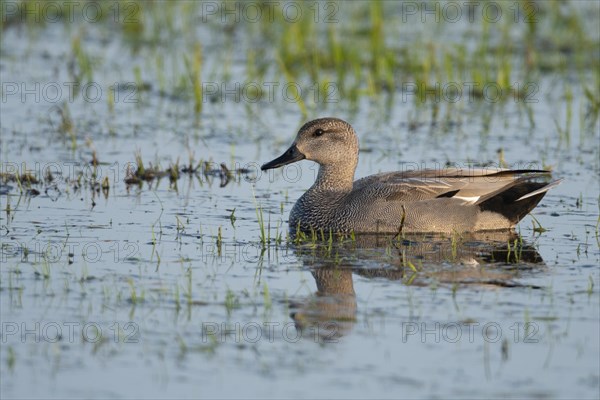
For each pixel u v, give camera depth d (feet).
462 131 65.10
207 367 32.60
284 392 30.94
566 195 53.42
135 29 86.02
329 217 48.32
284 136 63.36
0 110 66.23
